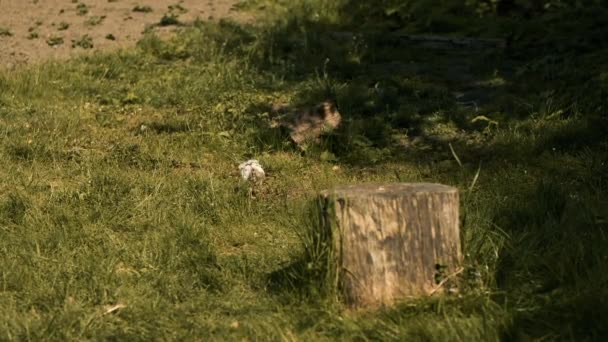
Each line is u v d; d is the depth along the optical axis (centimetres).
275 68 4888
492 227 2573
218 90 4544
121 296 2241
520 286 2184
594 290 2088
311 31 5534
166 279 2334
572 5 5547
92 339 2006
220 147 3694
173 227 2733
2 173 3294
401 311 2042
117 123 4072
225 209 2927
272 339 1972
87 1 6300
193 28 5619
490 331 1916
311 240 2192
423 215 2123
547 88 4234
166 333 2041
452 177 3272
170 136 3838
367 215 2105
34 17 5906
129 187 3100
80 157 3522
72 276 2334
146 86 4650
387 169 3466
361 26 5775
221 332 2031
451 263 2142
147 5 6241
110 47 5372
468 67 4775
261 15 6059
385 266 2109
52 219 2802
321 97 4300
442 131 3872
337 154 3644
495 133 3759
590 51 4781
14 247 2562
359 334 1964
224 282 2320
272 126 3878
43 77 4656
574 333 1925
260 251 2592
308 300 2123
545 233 2516
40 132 3834
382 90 4334
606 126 3641
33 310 2162
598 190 2953
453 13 5791
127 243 2620
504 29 5356
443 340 1897
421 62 4978
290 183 3291
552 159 3381
